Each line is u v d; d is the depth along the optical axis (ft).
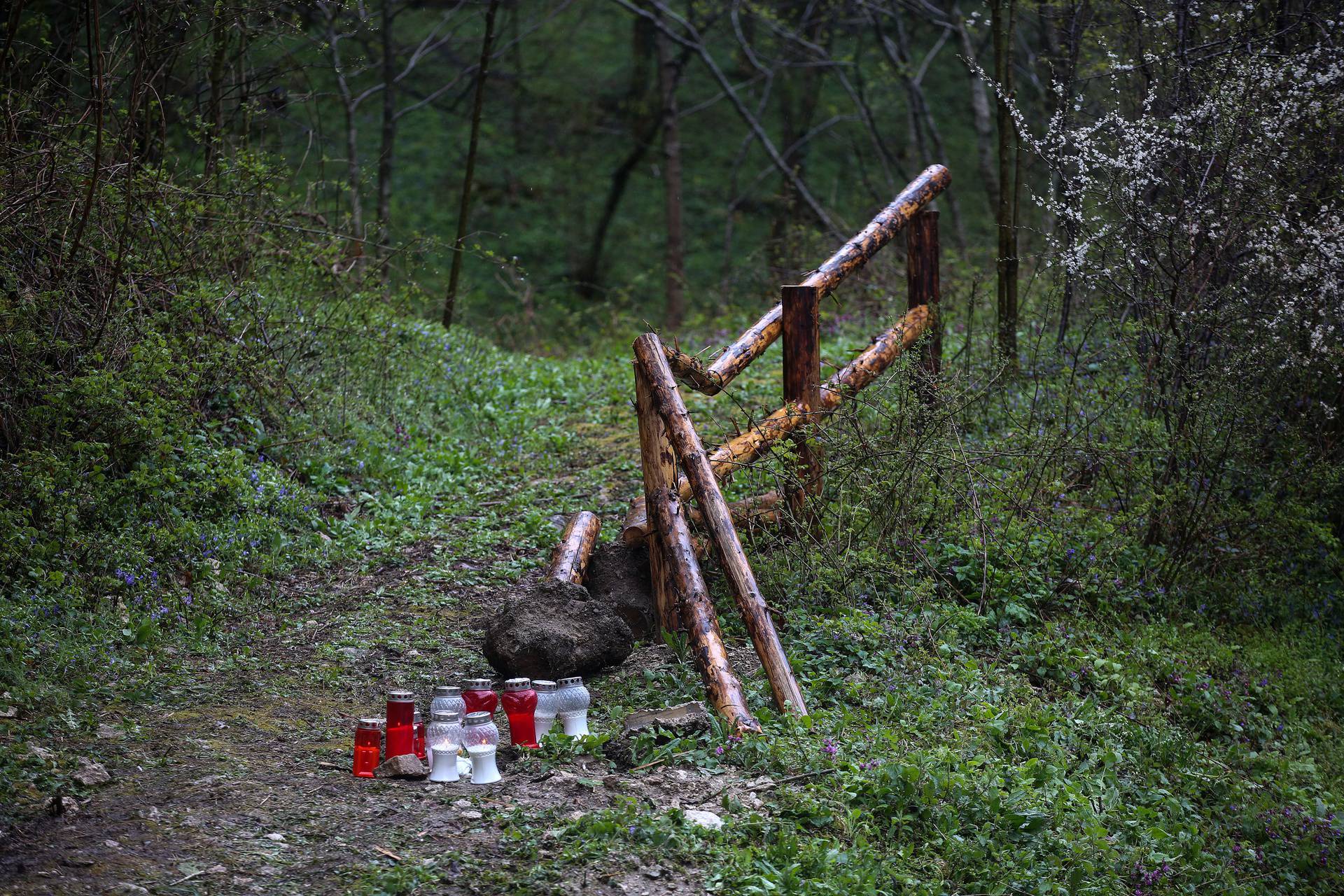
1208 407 20.77
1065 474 22.15
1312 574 22.08
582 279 74.74
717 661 15.06
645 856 11.08
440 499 24.89
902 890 11.45
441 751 12.71
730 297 51.24
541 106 82.79
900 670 16.61
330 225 31.86
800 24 64.75
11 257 20.33
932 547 19.89
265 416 24.73
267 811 11.69
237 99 29.66
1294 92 21.07
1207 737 17.47
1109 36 27.66
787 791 12.58
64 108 22.80
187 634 17.04
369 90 52.13
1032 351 26.09
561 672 15.80
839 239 49.34
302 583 19.93
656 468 17.66
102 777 12.11
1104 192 22.74
